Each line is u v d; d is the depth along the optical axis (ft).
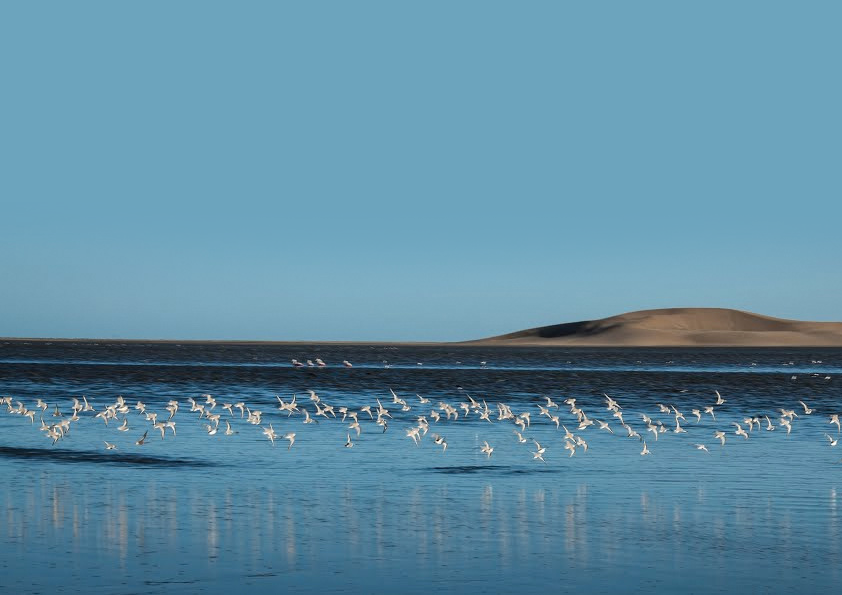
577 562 85.35
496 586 78.13
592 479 126.82
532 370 408.67
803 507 109.09
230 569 82.43
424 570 82.53
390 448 153.58
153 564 83.66
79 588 76.64
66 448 151.02
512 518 102.63
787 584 79.10
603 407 230.07
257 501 110.52
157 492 115.34
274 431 173.88
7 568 81.92
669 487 121.08
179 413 205.36
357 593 76.18
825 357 630.33
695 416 209.87
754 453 151.64
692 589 77.66
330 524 99.19
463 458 143.84
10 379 302.04
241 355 589.73
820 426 191.62
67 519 100.32
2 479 123.34
